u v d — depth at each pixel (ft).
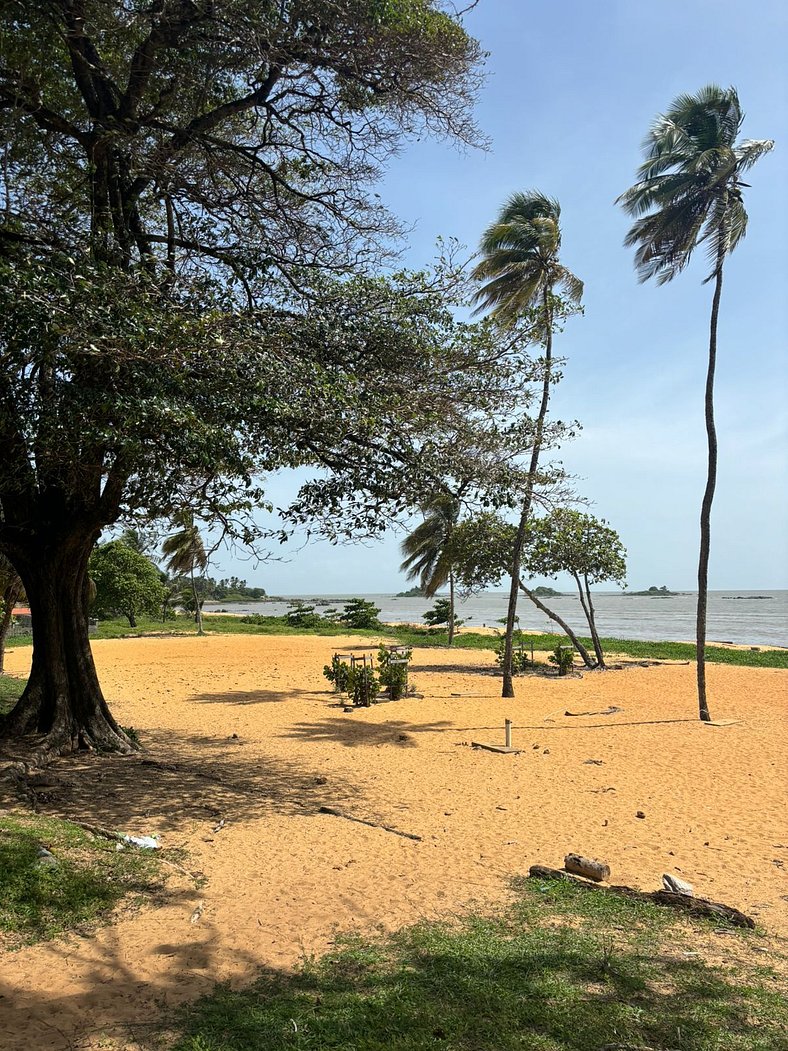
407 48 27.04
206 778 30.60
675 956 15.05
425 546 118.93
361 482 27.58
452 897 18.42
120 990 13.10
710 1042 11.62
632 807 27.55
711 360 50.11
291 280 30.07
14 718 32.40
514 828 24.76
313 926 16.39
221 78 29.40
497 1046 11.43
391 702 56.85
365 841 23.02
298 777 31.86
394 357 28.02
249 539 27.53
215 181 30.30
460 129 29.71
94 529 32.71
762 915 17.69
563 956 14.78
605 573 81.30
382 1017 12.24
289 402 23.09
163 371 20.76
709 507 49.96
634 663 89.56
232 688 64.44
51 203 27.86
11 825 20.77
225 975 13.89
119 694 59.77
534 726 46.52
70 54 27.02
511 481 29.53
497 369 28.76
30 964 13.79
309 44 26.76
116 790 27.71
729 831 24.67
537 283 57.88
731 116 49.29
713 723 47.70
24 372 22.50
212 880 19.07
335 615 187.52
